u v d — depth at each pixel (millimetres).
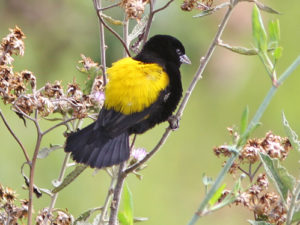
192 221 5332
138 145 17562
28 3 14891
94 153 6988
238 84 18922
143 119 7383
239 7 16438
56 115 15422
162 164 17750
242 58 18406
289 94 20094
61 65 15445
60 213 6875
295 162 17781
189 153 18406
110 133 7105
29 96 6664
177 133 18781
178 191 17031
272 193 6461
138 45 7555
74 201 14430
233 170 6570
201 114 19297
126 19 7113
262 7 6188
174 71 7805
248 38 16875
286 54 20453
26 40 15227
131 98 7207
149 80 7355
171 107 7812
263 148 6594
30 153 14836
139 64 7500
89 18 15062
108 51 13508
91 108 7352
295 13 20562
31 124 15398
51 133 15312
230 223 15586
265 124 19859
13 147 14859
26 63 15516
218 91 18984
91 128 7180
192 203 16828
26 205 6844
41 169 14406
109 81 7332
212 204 5383
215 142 18938
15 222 6777
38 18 14969
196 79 6492
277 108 19984
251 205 6449
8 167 14391
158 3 13930
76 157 6969
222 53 17969
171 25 14703
